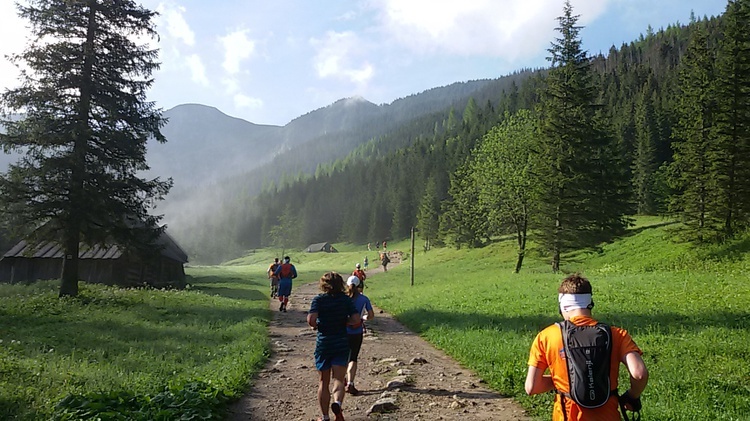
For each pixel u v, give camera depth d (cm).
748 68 2914
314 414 687
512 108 13788
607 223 3834
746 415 599
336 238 15262
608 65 18388
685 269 2489
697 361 876
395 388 806
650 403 646
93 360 966
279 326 1598
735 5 3077
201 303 2117
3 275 3017
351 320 657
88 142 1939
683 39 16638
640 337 1083
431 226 9100
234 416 673
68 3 1912
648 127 7975
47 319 1485
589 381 324
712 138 3156
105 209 1911
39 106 1847
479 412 679
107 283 2936
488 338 1165
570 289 362
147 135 2089
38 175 1802
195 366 930
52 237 1883
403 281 3853
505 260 4803
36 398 668
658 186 6200
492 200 3728
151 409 604
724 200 2952
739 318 1218
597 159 3669
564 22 3534
